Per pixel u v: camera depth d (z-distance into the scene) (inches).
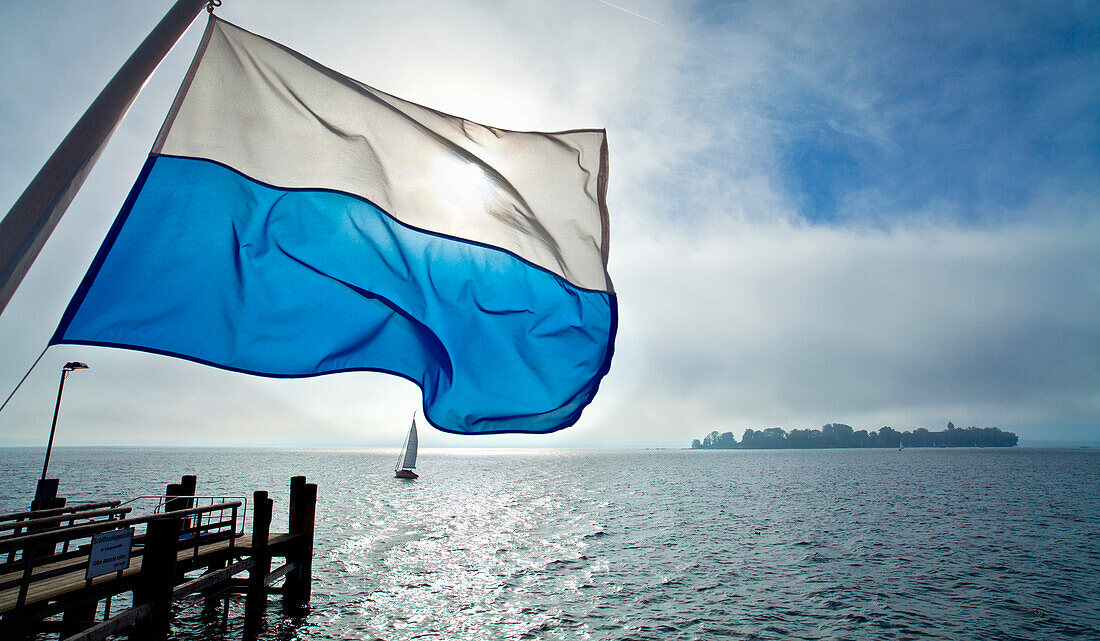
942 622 988.6
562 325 281.9
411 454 4667.8
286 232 253.9
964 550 1635.1
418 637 892.0
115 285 221.9
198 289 232.5
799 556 1549.0
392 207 252.7
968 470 6254.9
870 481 4655.5
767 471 6338.6
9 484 3339.1
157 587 456.8
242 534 777.6
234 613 930.7
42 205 121.8
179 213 236.1
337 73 255.3
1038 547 1684.3
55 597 421.7
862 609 1056.8
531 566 1416.1
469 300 271.4
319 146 242.4
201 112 230.1
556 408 279.6
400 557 1480.1
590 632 932.0
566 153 289.0
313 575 1236.5
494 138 285.9
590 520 2298.2
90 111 134.6
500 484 4384.8
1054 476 5187.0
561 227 284.7
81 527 414.9
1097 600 1126.4
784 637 911.7
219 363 232.2
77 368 1117.7
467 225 265.6
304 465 6909.5
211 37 235.9
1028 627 969.5
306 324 250.1
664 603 1094.4
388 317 265.6
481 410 271.9
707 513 2539.4
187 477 743.7
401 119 261.4
